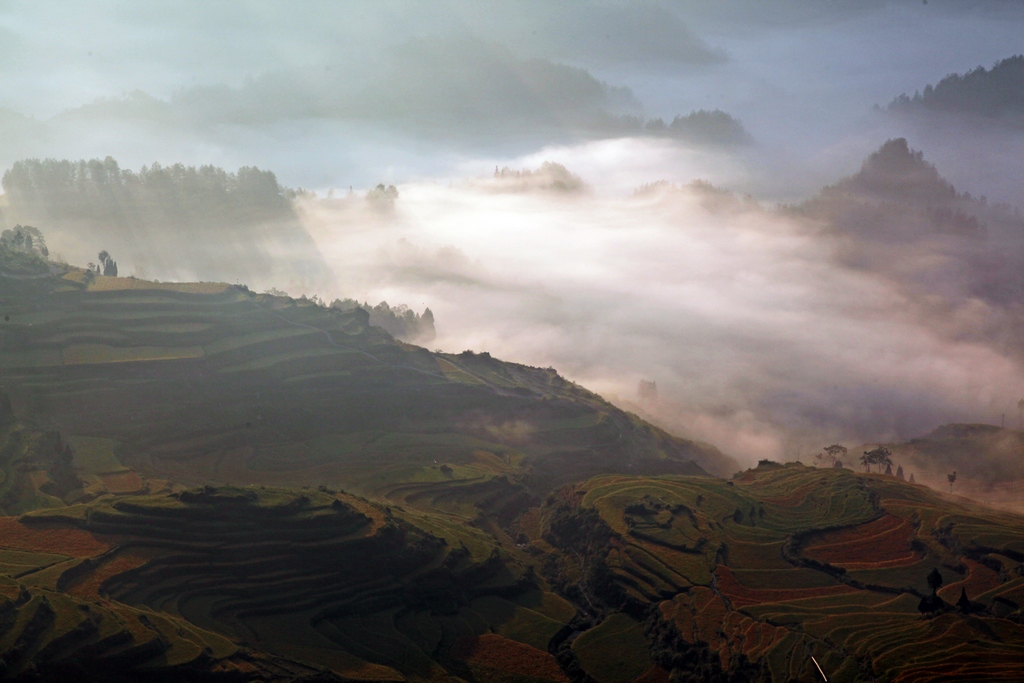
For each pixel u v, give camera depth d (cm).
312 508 13950
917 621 12800
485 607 14250
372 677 11388
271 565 13012
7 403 17550
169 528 13112
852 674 11550
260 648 11531
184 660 10619
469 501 18462
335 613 12644
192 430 19575
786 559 15050
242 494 13762
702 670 12456
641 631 13688
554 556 16700
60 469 16138
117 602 11562
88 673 10156
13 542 12581
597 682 12556
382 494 17988
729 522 16375
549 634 13675
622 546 15650
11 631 10025
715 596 13988
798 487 18200
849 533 15825
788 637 12588
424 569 14025
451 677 11938
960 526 15050
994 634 12281
